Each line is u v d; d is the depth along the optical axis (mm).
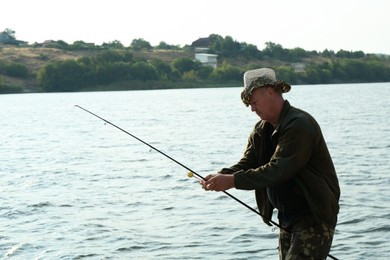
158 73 138750
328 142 28516
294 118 5613
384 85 143500
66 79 129000
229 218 13023
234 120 48281
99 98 99625
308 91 111000
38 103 86250
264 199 6020
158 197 15789
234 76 147375
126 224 12844
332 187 5668
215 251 10719
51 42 155500
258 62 165625
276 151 5621
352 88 125875
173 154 26078
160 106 72500
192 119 50312
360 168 19625
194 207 14312
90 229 12445
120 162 23891
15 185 18562
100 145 31734
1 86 123938
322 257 5652
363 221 12289
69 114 63281
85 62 134250
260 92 5738
